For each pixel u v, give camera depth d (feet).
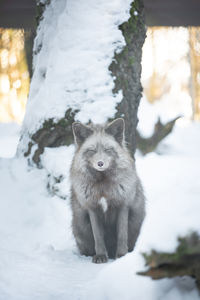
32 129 29.86
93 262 19.29
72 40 29.68
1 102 110.32
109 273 12.41
